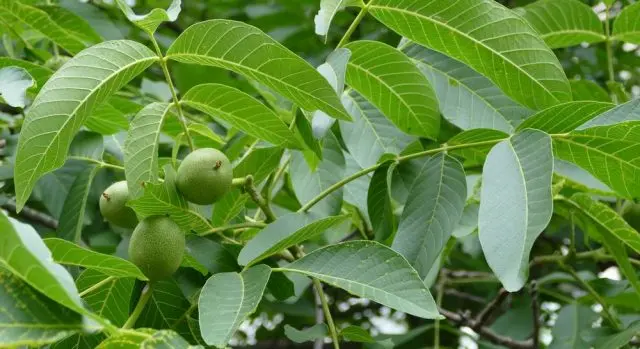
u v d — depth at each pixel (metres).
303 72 1.67
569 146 1.72
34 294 1.52
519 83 1.79
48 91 1.64
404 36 1.79
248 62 1.68
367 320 2.86
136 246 1.66
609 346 1.89
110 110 1.91
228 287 1.63
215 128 2.13
